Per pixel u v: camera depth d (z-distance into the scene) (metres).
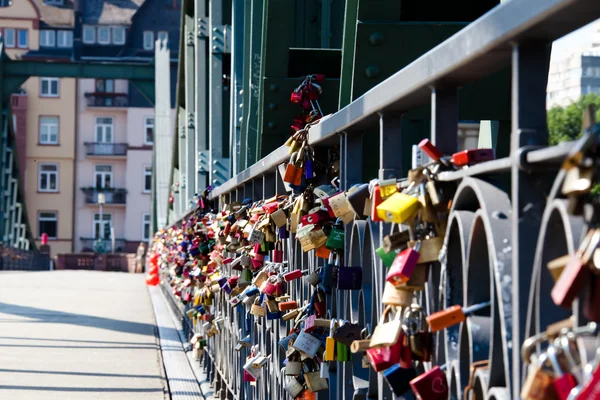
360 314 2.54
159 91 28.69
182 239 11.08
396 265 1.85
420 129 4.12
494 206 1.58
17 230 46.06
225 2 9.23
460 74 1.77
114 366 7.87
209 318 7.10
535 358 1.32
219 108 9.09
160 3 66.12
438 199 1.81
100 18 65.69
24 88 63.06
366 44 3.32
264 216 4.09
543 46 1.51
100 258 54.66
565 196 1.36
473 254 1.67
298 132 3.26
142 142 63.94
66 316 13.81
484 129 3.56
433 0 3.87
